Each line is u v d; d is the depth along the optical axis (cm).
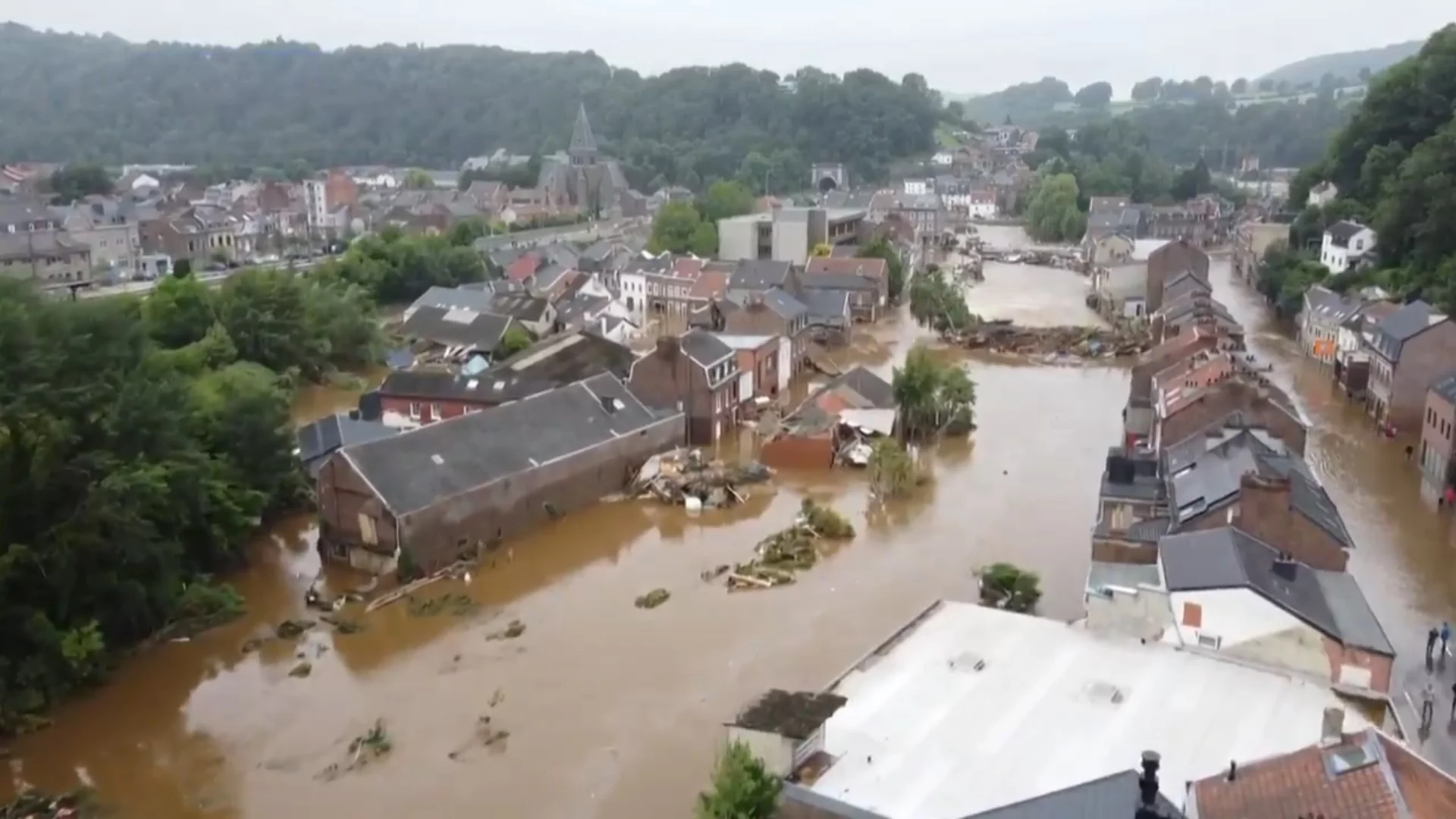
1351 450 7744
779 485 7112
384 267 13900
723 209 18562
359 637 5109
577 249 16700
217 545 5700
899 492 6844
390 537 5638
